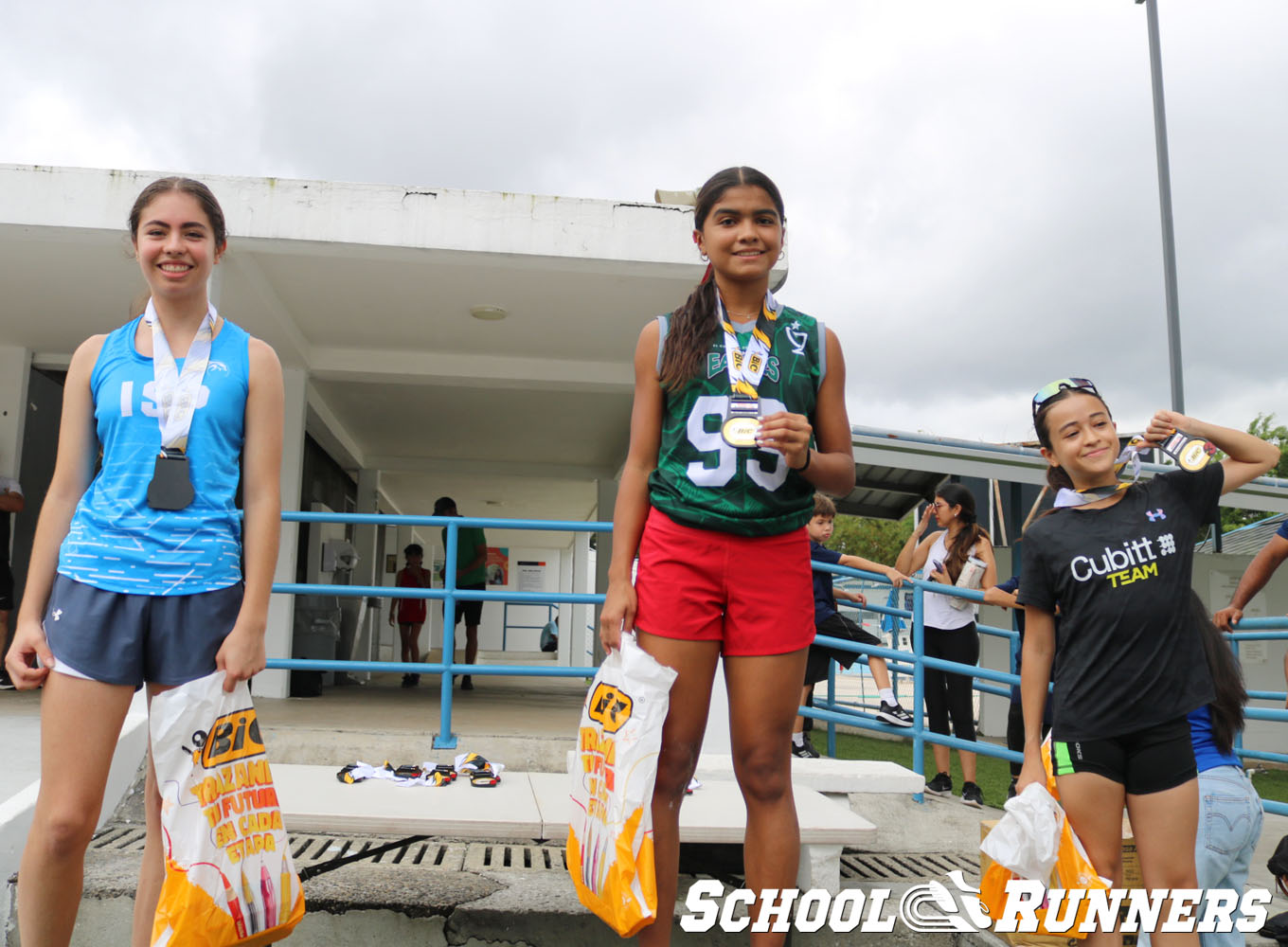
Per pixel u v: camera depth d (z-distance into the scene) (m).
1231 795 2.40
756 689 2.10
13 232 4.93
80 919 2.56
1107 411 2.46
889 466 8.37
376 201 5.15
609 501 12.17
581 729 2.18
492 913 2.62
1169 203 13.40
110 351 2.06
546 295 6.05
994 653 10.00
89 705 1.87
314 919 2.61
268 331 6.59
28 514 7.09
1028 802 2.29
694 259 5.35
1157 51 13.70
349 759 4.19
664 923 2.12
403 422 9.99
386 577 15.03
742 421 2.04
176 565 1.93
